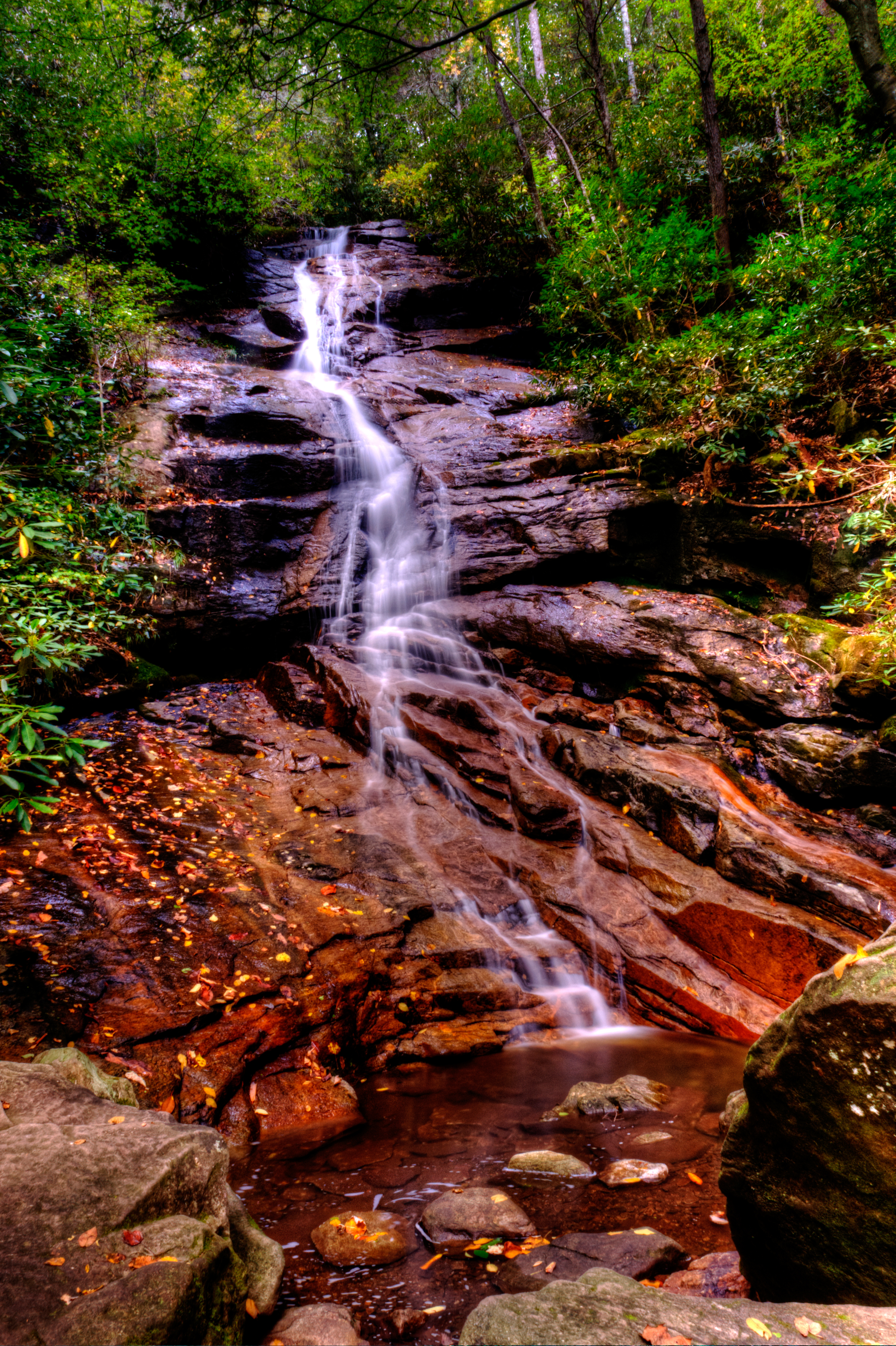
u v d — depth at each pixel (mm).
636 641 7949
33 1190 1928
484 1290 2557
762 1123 2104
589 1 12984
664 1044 4797
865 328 7316
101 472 8602
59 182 13047
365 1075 4359
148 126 14891
